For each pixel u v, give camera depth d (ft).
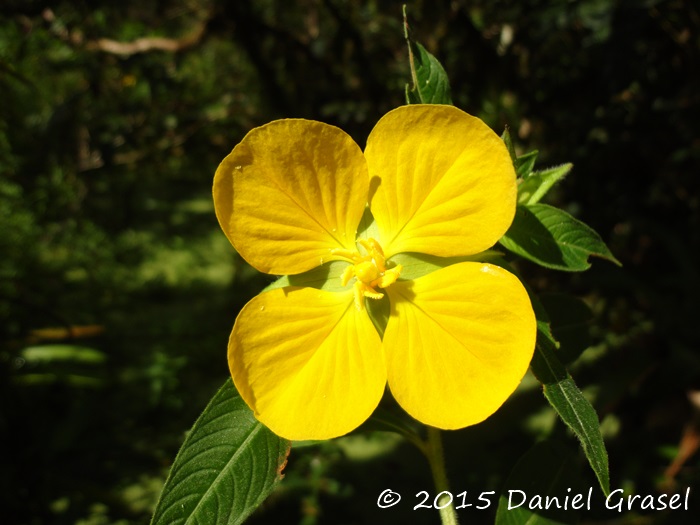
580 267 0.30
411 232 0.29
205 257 1.38
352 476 0.85
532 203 0.33
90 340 1.07
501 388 0.27
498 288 0.27
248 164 0.28
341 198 0.29
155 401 0.91
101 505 0.81
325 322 0.29
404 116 0.27
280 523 0.80
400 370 0.28
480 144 0.27
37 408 0.88
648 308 0.87
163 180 1.54
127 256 1.24
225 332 1.02
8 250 1.01
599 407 0.79
